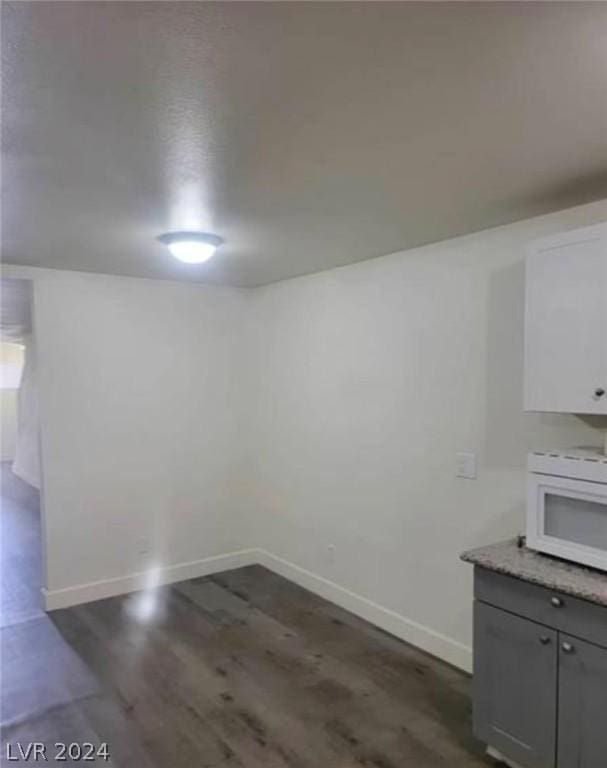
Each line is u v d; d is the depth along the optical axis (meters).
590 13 1.15
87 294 3.96
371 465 3.58
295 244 3.11
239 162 1.92
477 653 2.29
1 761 2.32
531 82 1.42
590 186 2.20
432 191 2.23
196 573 4.46
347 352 3.74
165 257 3.43
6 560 4.88
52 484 3.86
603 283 2.08
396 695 2.79
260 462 4.65
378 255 3.41
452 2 1.11
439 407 3.12
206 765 2.31
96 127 1.65
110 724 2.57
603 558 2.03
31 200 2.30
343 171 2.02
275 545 4.52
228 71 1.36
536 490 2.25
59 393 3.88
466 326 2.97
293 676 2.97
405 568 3.36
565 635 1.97
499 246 2.79
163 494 4.31
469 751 2.38
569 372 2.20
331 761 2.33
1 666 3.09
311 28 1.19
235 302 4.62
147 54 1.28
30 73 1.36
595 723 1.89
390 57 1.31
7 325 6.53
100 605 3.92
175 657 3.18
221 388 4.57
